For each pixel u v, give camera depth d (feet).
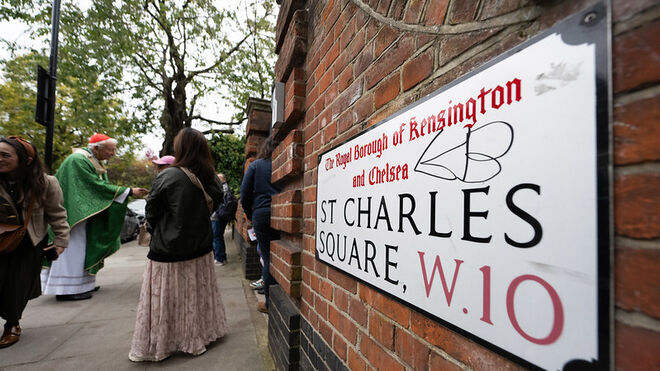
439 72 2.55
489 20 2.14
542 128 1.69
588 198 1.48
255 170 8.64
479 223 2.04
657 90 1.29
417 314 2.65
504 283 1.87
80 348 7.29
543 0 1.81
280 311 6.14
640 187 1.33
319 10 5.21
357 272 3.54
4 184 6.74
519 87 1.82
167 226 6.59
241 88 33.58
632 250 1.35
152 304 6.66
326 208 4.44
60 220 8.12
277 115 6.66
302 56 5.91
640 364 1.31
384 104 3.26
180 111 31.94
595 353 1.44
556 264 1.60
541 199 1.68
